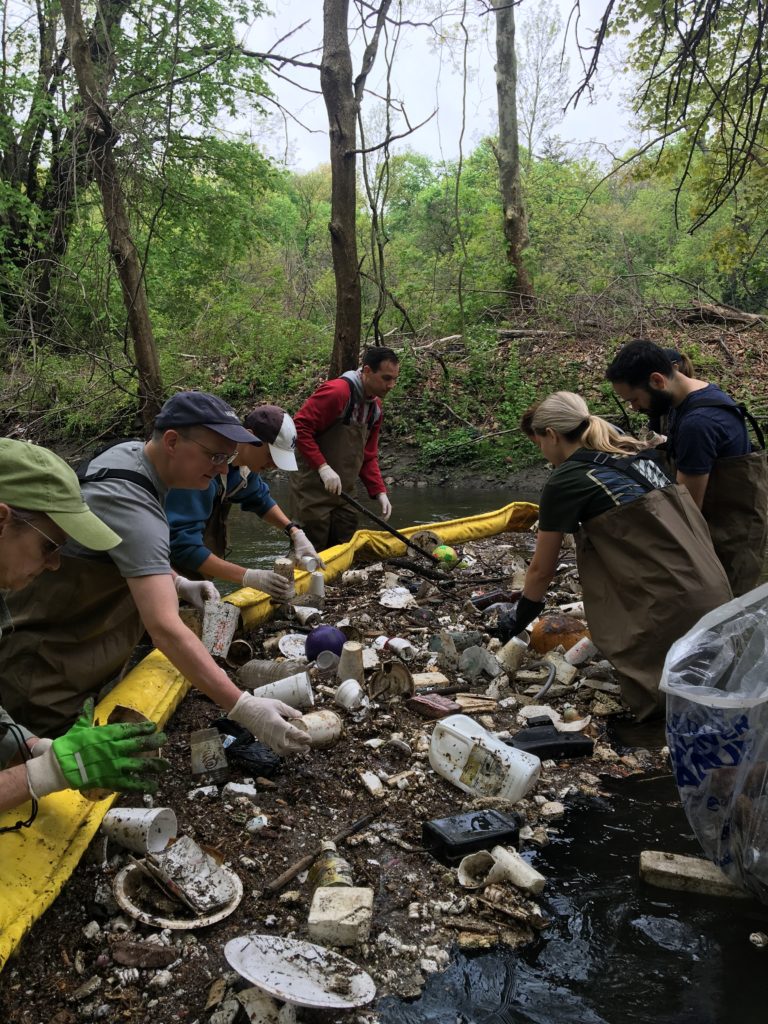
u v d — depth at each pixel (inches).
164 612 97.9
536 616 153.9
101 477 100.3
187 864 92.6
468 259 635.5
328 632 156.8
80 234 462.3
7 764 90.6
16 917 81.0
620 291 556.1
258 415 167.5
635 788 119.9
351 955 84.4
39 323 485.7
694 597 130.1
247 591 178.5
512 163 614.9
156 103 371.6
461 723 121.3
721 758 87.9
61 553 102.8
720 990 80.2
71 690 111.7
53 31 519.2
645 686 134.0
